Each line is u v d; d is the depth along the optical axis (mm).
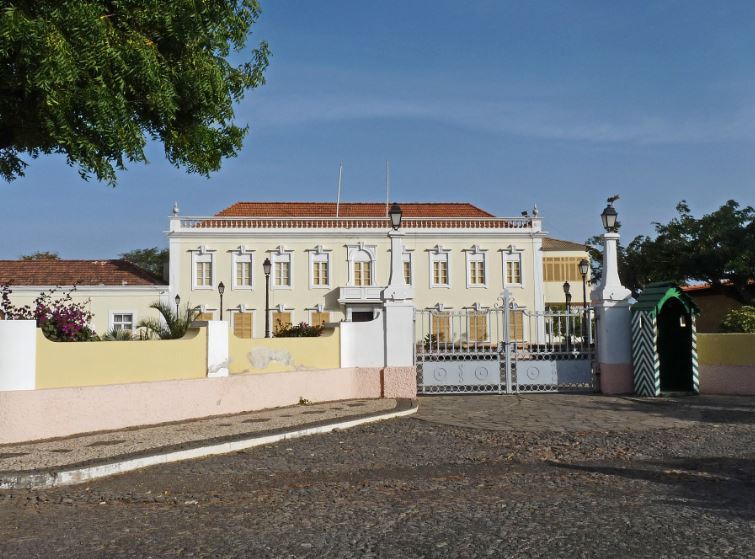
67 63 10516
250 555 5562
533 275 48469
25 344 10797
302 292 47781
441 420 13336
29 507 7320
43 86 10344
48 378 11141
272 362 15109
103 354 11992
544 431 11891
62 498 7648
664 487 7754
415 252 48531
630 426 12336
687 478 8227
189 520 6656
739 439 10945
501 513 6684
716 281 36594
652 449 10156
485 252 48594
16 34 10039
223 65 14383
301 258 47969
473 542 5781
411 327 17031
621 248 46500
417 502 7184
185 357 13383
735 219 36469
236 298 47344
